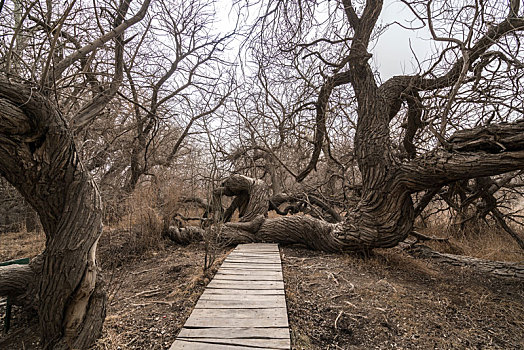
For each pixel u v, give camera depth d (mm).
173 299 3842
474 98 5191
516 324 3467
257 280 4266
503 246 7371
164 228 7641
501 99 5176
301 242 6969
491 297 4203
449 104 4531
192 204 9164
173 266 5324
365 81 6219
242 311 3232
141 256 6395
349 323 3359
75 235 2525
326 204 8859
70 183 2617
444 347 2971
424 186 5012
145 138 10125
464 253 7004
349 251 6195
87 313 2688
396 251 6684
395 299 3971
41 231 9000
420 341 3062
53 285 2502
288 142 11297
